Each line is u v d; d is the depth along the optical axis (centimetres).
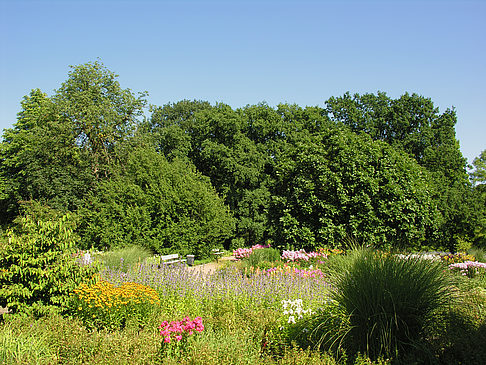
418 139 2795
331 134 1329
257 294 698
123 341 441
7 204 3066
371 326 441
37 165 2544
